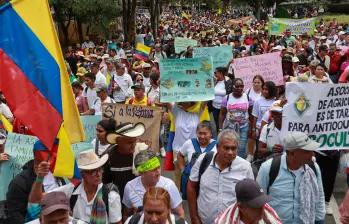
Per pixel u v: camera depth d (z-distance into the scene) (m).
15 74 4.21
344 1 54.25
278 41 19.81
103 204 4.20
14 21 4.23
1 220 4.32
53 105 4.29
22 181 4.29
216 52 12.80
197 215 4.84
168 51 20.45
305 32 21.52
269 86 7.72
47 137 4.22
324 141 5.55
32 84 4.24
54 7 25.50
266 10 73.06
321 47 13.57
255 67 11.12
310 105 5.47
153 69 12.49
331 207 6.92
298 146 4.15
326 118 5.51
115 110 7.70
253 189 3.64
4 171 5.36
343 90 5.47
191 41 17.73
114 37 27.45
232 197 4.57
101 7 24.73
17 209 4.25
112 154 5.15
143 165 4.42
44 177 4.30
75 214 4.22
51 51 4.32
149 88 10.25
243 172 4.58
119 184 5.14
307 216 4.29
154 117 7.62
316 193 4.38
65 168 4.21
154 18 32.03
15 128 6.66
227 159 4.46
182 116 7.42
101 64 15.77
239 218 3.79
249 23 48.78
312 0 56.06
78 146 5.67
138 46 16.91
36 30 4.28
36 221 3.77
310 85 5.46
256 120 7.93
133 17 27.94
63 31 28.30
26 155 5.45
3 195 5.26
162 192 3.62
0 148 5.45
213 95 7.50
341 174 8.38
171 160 7.54
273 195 4.40
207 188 4.63
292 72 11.47
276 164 4.38
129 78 11.41
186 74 7.61
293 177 4.34
